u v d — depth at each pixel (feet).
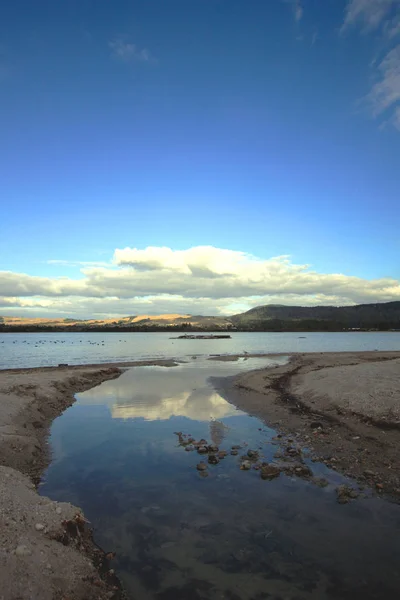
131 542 20.77
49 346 281.13
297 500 25.46
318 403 53.01
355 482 28.25
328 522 22.56
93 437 41.37
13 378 69.15
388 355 155.43
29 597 14.44
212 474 30.19
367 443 36.37
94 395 67.56
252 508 24.43
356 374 61.67
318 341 371.35
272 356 165.99
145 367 119.14
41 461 33.96
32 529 18.90
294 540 20.71
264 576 17.80
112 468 31.99
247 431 43.04
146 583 17.48
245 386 73.26
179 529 22.03
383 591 16.67
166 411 53.93
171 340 413.80
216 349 240.73
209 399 62.34
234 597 16.48
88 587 16.66
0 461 31.24
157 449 36.96
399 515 23.29
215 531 21.75
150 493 26.89
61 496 26.61
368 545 20.16
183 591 16.90
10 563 15.58
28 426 42.78
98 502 25.59
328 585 17.11
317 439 38.58
